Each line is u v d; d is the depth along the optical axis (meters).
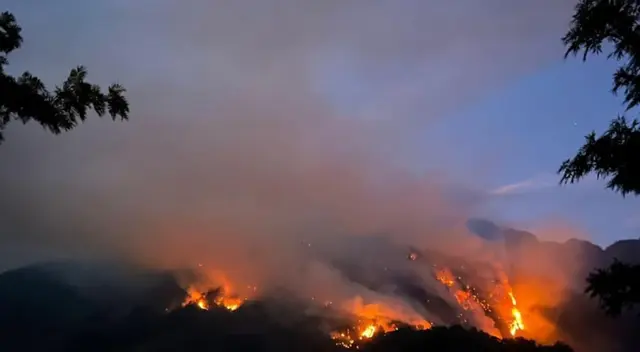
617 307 7.53
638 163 8.02
